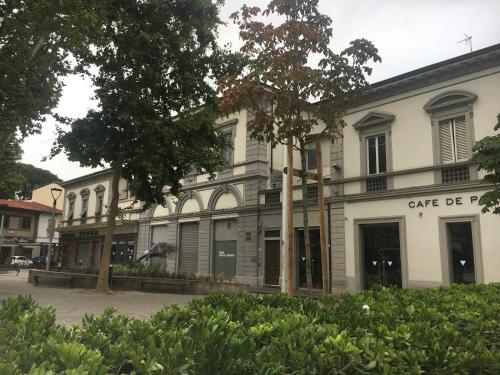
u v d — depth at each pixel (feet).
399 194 56.95
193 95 57.26
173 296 53.83
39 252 185.88
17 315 12.49
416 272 54.54
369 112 61.36
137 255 105.29
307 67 23.81
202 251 86.07
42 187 207.31
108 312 12.81
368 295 18.90
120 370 8.86
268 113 26.73
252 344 9.46
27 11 35.55
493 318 15.47
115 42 51.80
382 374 9.19
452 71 53.52
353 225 61.82
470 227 51.19
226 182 82.94
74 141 53.11
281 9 24.79
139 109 52.65
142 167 55.57
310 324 11.63
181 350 8.35
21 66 39.01
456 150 53.06
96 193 128.77
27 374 7.43
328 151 67.21
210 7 55.01
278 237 72.69
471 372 10.32
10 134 48.47
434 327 12.60
